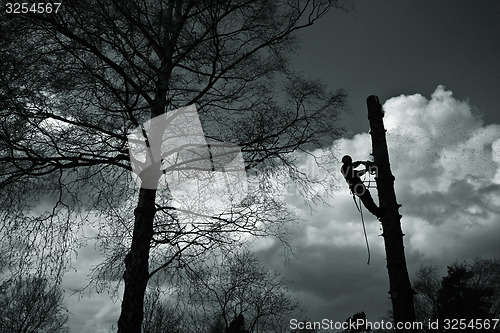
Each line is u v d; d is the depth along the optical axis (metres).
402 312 4.20
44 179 8.16
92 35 7.16
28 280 7.45
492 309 36.38
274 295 16.36
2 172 7.56
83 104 7.82
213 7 7.21
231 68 8.70
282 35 8.38
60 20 6.80
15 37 6.97
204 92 8.25
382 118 4.99
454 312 31.17
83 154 7.64
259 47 8.33
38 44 7.32
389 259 4.45
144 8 7.27
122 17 7.20
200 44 8.45
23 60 7.02
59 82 7.16
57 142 7.51
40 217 7.46
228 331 15.55
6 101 6.66
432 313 34.88
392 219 4.56
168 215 8.87
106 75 8.37
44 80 7.12
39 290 7.67
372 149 4.93
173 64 8.14
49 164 7.50
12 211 7.56
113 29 6.93
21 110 6.88
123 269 8.37
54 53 7.39
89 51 7.42
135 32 7.63
